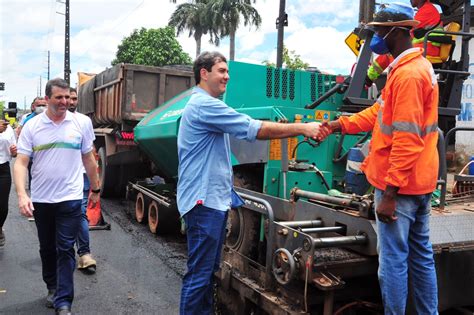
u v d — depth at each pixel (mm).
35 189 4109
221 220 3219
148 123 6934
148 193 7496
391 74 2844
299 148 4750
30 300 4684
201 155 3203
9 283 5133
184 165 3256
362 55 4500
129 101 9219
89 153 4328
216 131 3199
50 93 3996
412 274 3021
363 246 3148
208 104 3150
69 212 4070
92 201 4484
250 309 3750
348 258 3146
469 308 3705
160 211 7113
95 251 6395
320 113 4793
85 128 4270
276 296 3402
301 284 3236
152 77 9492
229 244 4453
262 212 3674
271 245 3434
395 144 2672
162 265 5855
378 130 2895
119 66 9227
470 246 3191
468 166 4340
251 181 4793
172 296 4867
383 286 2852
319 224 3506
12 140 6246
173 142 6078
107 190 10195
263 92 5242
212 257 3232
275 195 4457
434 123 2852
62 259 4082
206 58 3258
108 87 10242
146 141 6898
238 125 3117
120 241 6938
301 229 3209
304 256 3025
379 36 2994
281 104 5316
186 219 3250
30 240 6875
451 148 6148
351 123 3389
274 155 4465
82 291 4973
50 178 4043
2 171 6277
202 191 3162
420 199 2852
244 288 3689
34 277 5328
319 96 5508
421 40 4473
